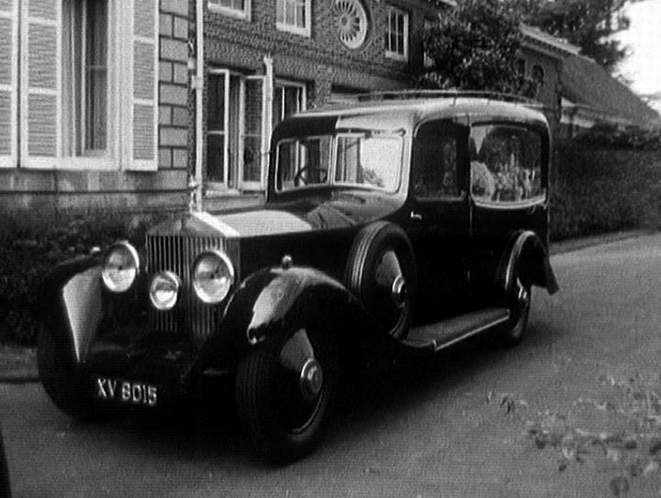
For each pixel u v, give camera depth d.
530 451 5.61
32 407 6.45
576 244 18.69
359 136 7.08
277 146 7.53
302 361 5.34
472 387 7.11
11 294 7.74
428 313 7.12
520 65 26.00
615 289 12.21
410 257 6.52
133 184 10.57
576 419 6.12
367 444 5.75
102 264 5.93
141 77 10.51
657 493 4.86
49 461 5.39
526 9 43.72
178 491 4.95
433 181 7.11
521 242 8.20
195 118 13.20
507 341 8.38
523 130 8.42
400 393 6.93
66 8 10.27
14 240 8.16
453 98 7.84
